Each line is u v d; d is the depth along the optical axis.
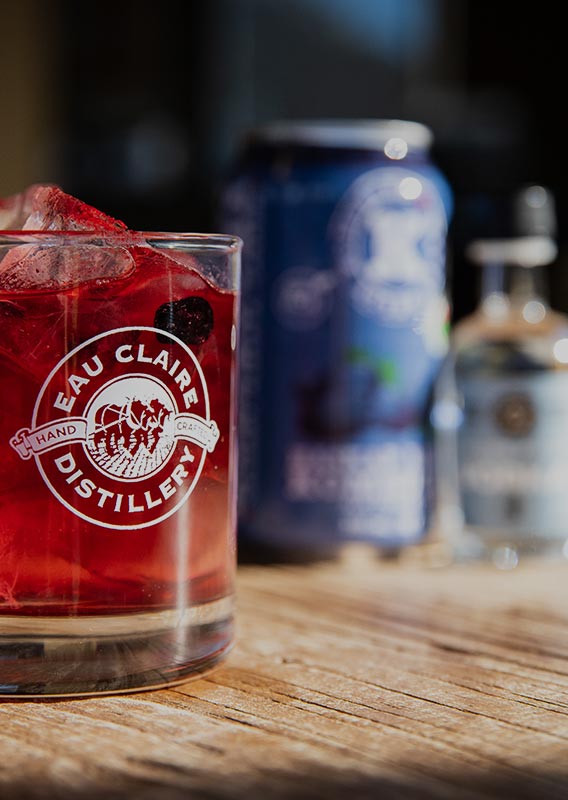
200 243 0.43
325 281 0.55
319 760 0.39
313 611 0.50
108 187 1.09
